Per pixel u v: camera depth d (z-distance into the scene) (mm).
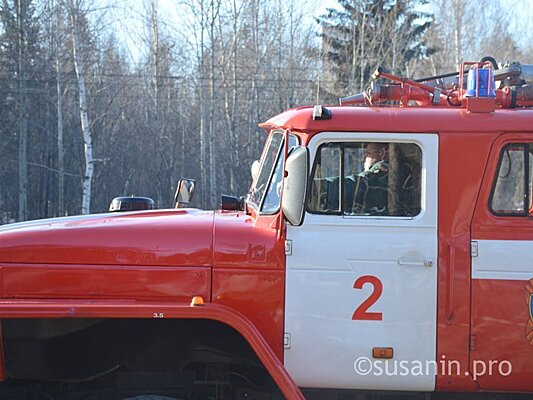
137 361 5266
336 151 5184
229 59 40531
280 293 5070
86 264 5133
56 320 5133
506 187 5105
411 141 5145
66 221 5559
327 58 41031
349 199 5145
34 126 43281
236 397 5426
